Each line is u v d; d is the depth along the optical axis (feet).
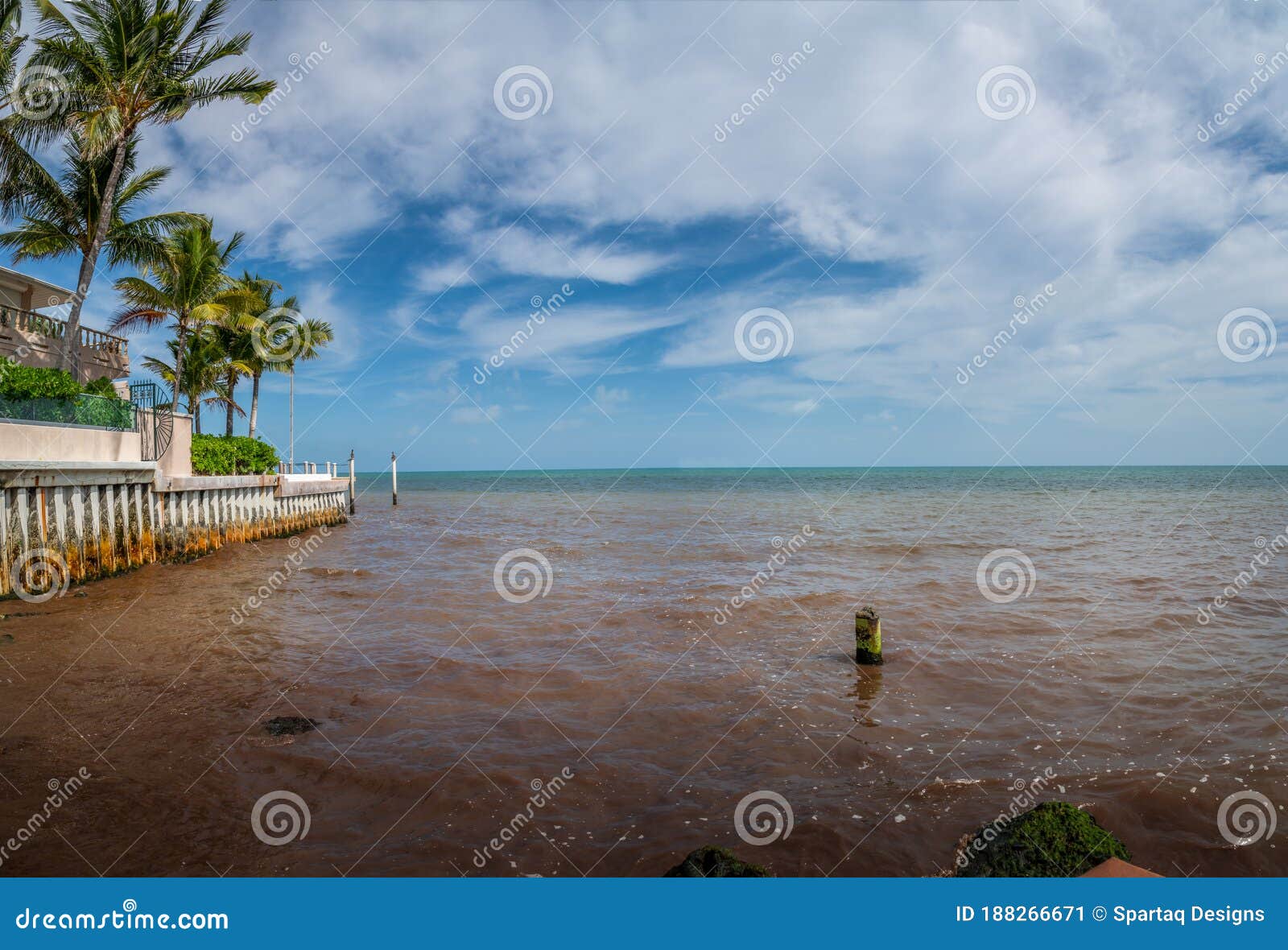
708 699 28.14
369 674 31.27
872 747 23.29
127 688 28.78
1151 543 76.74
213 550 72.90
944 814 18.62
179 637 37.47
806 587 52.24
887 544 77.97
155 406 63.93
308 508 107.45
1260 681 29.66
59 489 48.11
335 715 26.08
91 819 18.01
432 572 61.82
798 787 20.35
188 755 22.13
